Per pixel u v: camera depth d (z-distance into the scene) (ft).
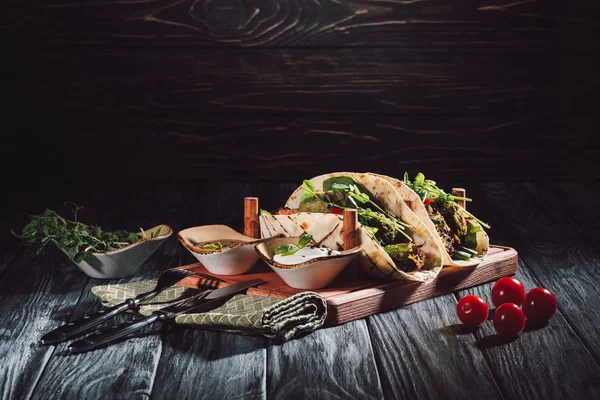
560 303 5.85
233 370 4.52
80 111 10.82
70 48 10.65
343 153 11.00
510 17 10.71
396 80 10.83
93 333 4.81
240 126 10.92
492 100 10.89
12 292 6.15
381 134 10.96
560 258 7.18
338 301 5.17
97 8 10.56
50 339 4.75
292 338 4.98
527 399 4.20
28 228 6.21
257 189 10.58
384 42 10.73
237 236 6.10
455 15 10.69
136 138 10.91
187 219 8.96
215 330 5.08
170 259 7.19
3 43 10.59
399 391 4.28
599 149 11.01
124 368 4.54
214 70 10.77
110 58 10.70
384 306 5.47
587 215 9.05
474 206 9.53
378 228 5.71
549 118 10.95
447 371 4.54
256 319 4.76
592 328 5.28
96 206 9.60
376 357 4.71
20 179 10.90
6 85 10.70
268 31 10.68
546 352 4.81
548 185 10.77
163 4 10.59
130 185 10.81
